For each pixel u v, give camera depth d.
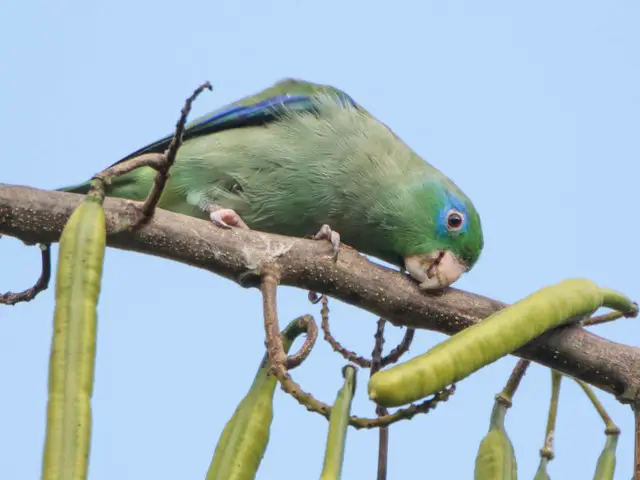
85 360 6.64
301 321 8.78
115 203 9.55
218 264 9.76
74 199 9.44
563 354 10.04
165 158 8.45
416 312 10.45
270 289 9.66
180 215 9.79
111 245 9.63
